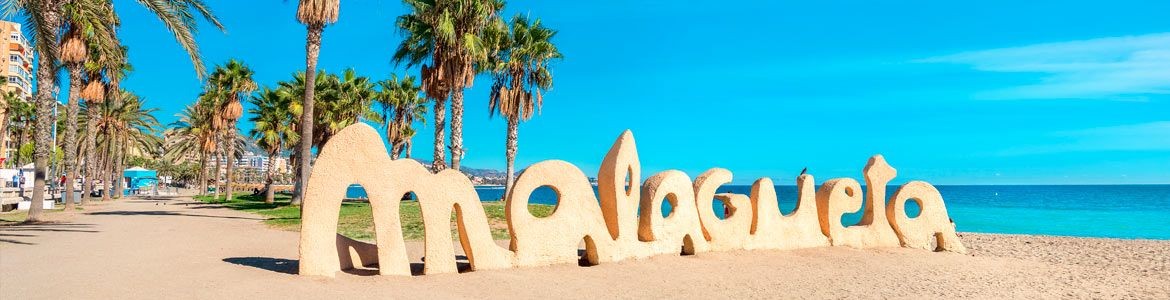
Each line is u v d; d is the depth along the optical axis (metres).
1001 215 37.53
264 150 36.59
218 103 37.72
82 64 25.80
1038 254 14.56
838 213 12.30
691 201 11.04
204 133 47.91
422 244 13.15
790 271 9.55
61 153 53.66
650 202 10.58
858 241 12.35
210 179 79.31
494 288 7.71
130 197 45.88
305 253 8.07
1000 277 9.74
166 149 56.25
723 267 9.73
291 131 33.03
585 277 8.61
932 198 12.96
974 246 16.64
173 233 14.37
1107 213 39.31
